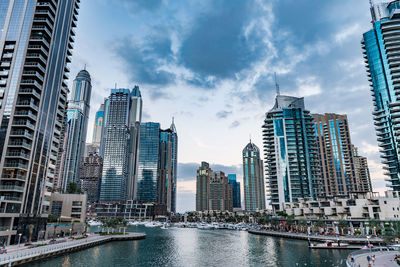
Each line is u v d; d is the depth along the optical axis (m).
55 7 115.62
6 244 81.38
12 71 99.69
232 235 175.12
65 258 75.31
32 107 99.06
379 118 184.25
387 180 174.38
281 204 199.75
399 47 183.12
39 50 104.31
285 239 129.50
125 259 80.19
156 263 76.62
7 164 92.56
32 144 98.94
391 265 55.78
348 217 130.12
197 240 143.75
